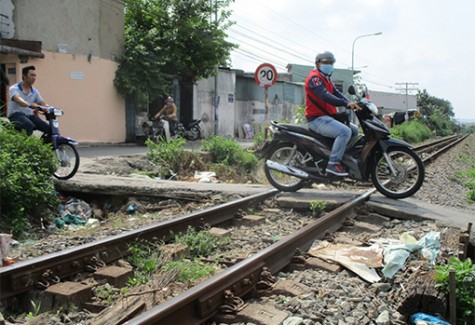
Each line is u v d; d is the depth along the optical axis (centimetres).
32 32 1680
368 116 752
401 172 756
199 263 468
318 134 766
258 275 411
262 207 737
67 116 1784
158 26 2175
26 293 391
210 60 2270
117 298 385
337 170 745
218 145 1276
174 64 2159
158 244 528
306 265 461
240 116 3111
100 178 866
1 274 374
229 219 667
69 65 1773
